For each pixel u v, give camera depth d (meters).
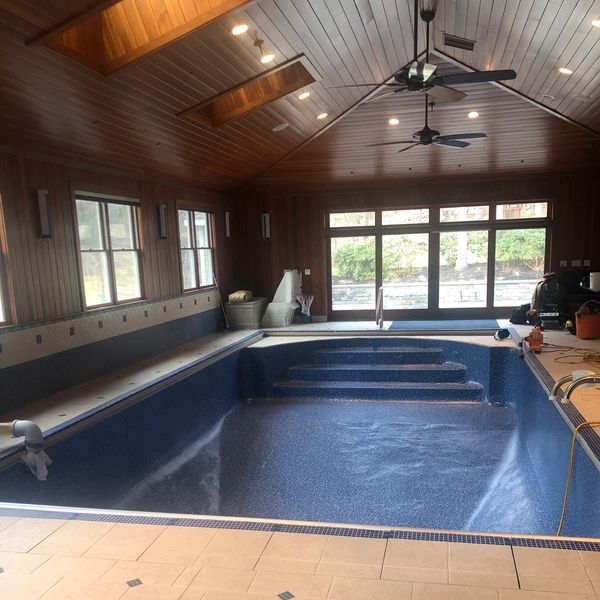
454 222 9.87
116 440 4.98
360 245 10.27
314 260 10.33
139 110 5.40
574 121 7.44
